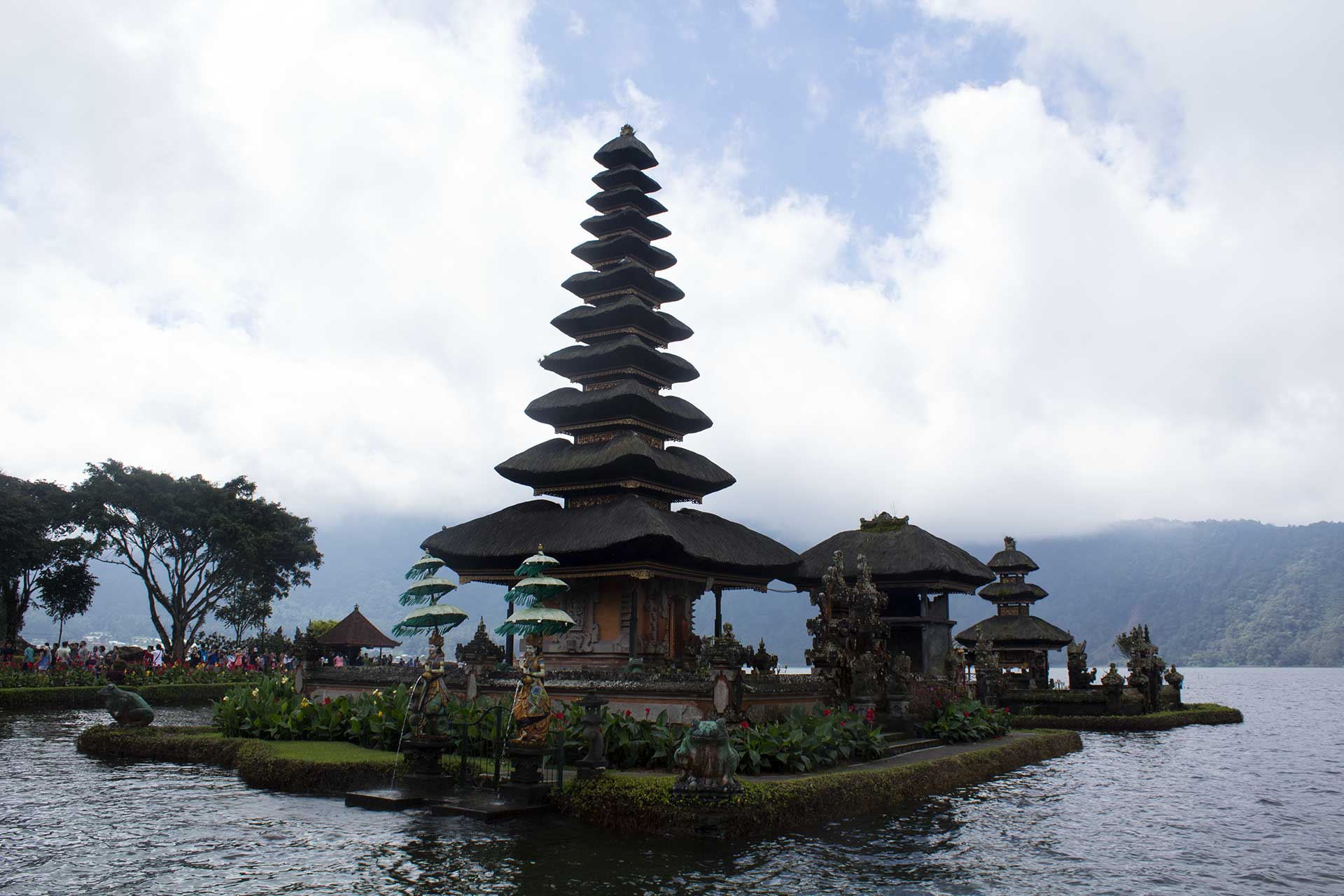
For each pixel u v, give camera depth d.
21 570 67.56
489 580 34.41
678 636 35.19
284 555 76.69
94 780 24.38
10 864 15.52
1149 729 51.84
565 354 37.38
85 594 76.62
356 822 18.88
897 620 41.09
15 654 58.84
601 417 36.28
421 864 15.68
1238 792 27.84
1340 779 31.36
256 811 19.97
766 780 20.73
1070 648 62.62
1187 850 19.16
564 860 16.09
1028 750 33.97
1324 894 15.71
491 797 20.41
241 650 69.81
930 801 23.78
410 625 23.53
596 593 33.59
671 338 39.97
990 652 49.41
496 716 22.06
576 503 36.06
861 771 22.72
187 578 73.12
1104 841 19.80
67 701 48.62
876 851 17.56
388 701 27.64
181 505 70.75
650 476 34.97
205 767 26.75
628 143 40.28
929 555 40.50
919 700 33.34
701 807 17.98
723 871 15.60
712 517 38.66
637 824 18.39
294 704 29.91
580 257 40.25
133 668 54.50
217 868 15.32
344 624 59.53
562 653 33.78
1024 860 17.56
